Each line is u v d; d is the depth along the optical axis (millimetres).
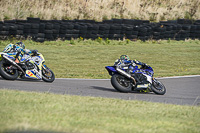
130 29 75125
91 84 31172
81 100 18969
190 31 83938
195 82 35750
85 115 14422
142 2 97625
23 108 14562
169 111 17719
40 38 63562
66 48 61344
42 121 12336
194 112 18188
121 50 63656
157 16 94625
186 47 73312
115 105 18062
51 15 78438
